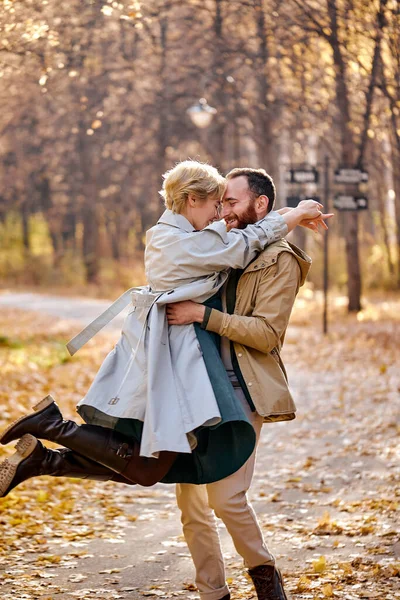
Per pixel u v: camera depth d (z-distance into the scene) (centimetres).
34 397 1530
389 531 715
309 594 576
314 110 2528
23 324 3145
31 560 671
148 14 1545
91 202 5756
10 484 471
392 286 4197
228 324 489
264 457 1089
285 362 2022
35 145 5147
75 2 1191
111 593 593
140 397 479
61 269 6278
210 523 531
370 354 2072
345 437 1191
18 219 7362
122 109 3591
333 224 4484
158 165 4481
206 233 495
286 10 1623
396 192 2609
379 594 566
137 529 775
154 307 487
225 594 533
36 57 1171
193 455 491
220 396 474
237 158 4722
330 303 3581
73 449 480
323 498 871
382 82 1506
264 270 506
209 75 2791
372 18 1346
